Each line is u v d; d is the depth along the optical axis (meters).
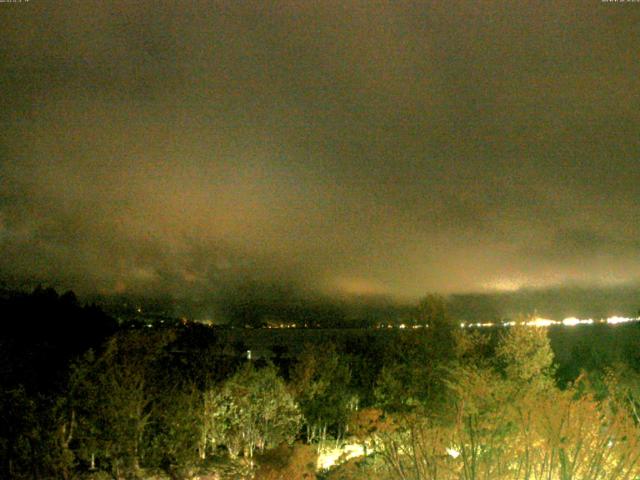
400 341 14.70
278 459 10.25
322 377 16.19
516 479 7.44
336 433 17.08
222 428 14.54
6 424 11.03
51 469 11.17
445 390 12.94
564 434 7.38
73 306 32.19
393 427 8.78
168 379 13.94
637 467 7.33
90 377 12.41
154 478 12.60
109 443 11.87
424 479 7.50
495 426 7.64
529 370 13.73
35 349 15.32
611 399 8.57
